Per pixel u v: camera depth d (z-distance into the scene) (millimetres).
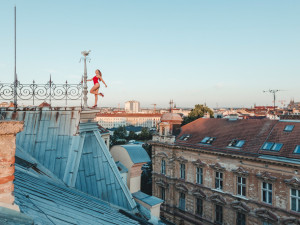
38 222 4121
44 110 11305
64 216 5309
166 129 32625
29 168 8906
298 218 19766
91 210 7176
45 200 5820
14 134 3906
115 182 10867
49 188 7504
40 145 10492
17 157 9367
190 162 29312
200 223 27891
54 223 4543
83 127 11070
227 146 25969
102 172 10727
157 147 33594
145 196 20703
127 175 21609
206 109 63719
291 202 20500
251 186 23156
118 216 8133
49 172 9781
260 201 22422
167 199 31938
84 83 11008
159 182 32688
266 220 21766
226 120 31469
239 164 24156
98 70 11328
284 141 22453
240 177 24312
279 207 21047
